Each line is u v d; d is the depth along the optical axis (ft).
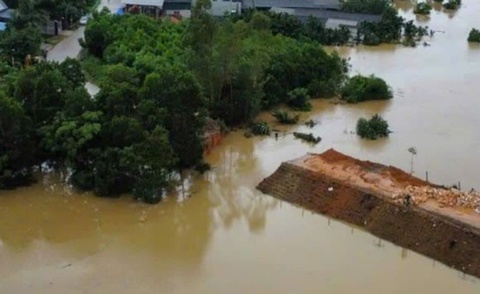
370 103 193.36
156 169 135.44
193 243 122.42
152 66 182.09
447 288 109.40
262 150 161.27
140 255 118.62
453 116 183.83
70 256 118.21
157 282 110.42
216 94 170.60
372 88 194.49
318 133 171.83
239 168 151.94
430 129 174.70
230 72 169.89
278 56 193.16
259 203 136.77
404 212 124.06
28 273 112.98
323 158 146.92
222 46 164.86
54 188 141.18
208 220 130.31
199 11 165.78
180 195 139.54
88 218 130.52
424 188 132.36
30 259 117.08
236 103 172.35
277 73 189.47
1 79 176.55
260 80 178.40
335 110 188.03
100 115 139.64
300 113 185.16
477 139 168.76
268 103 184.65
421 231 120.78
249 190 142.20
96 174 136.87
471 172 150.30
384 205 126.62
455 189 135.64
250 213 132.77
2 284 109.91
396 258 117.39
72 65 157.38
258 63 172.76
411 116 183.62
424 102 194.18
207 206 135.54
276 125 176.24
